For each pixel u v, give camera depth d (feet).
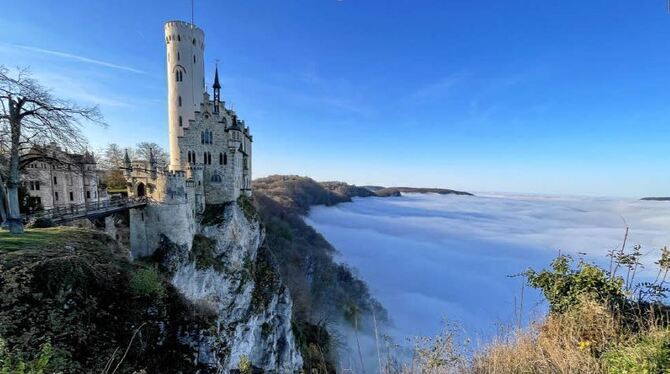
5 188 66.64
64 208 75.25
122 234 126.21
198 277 106.32
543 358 21.11
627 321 26.17
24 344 31.35
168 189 99.71
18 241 51.29
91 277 44.01
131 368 38.65
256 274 141.90
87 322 39.09
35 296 37.06
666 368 18.43
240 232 132.87
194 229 116.78
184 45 149.59
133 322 43.65
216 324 60.49
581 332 25.43
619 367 19.83
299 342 142.00
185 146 129.59
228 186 132.16
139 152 256.32
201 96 158.30
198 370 50.16
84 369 34.04
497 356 21.62
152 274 50.88
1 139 60.80
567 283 29.96
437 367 21.76
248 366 92.43
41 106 60.34
